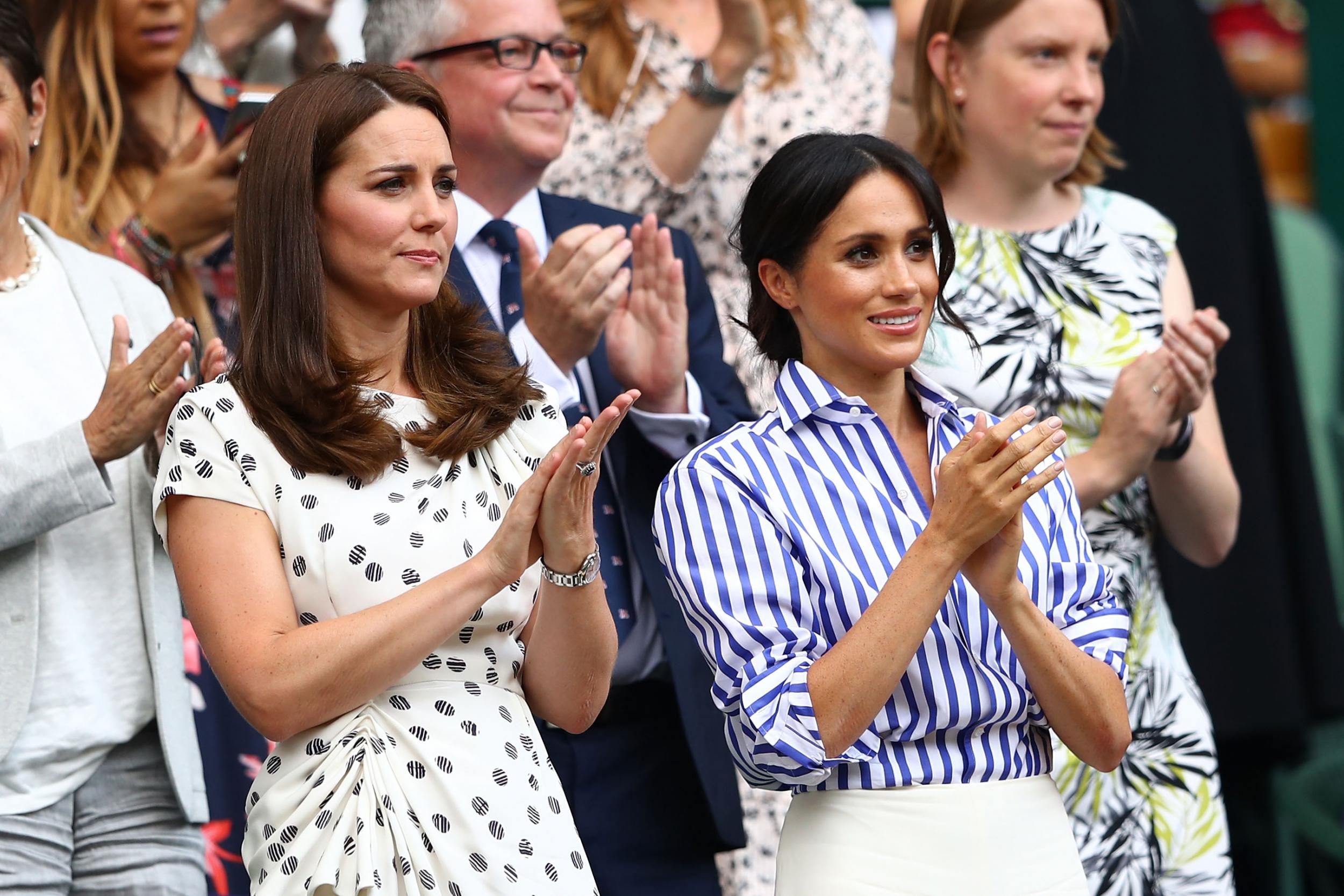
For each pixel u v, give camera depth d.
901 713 10.26
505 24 13.81
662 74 17.09
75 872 11.57
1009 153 14.23
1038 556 10.77
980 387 13.78
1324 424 22.28
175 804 11.83
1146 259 14.60
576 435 9.53
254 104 14.95
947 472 9.91
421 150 10.02
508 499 10.18
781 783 10.44
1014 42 14.09
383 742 9.52
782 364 11.41
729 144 17.17
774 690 10.10
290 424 9.68
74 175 15.35
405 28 14.13
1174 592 17.84
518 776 9.75
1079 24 14.07
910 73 15.82
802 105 17.95
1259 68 26.12
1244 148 19.02
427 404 10.16
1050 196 14.64
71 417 11.65
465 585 9.44
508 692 10.06
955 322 11.36
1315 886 18.47
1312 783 18.44
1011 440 10.30
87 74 15.48
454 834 9.48
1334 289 23.47
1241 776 19.02
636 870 12.94
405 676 9.67
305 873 9.34
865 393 11.05
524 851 9.59
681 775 13.16
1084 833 13.60
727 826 13.01
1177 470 14.21
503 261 13.88
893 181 10.83
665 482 10.88
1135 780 13.78
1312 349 23.12
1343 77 25.16
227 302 15.65
